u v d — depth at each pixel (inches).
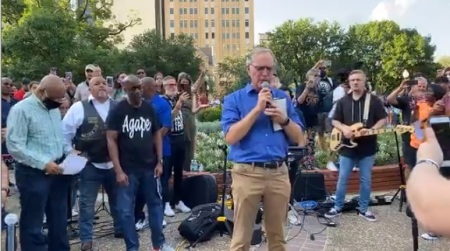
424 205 35.2
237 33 4798.2
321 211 221.9
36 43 881.5
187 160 253.9
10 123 147.3
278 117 126.3
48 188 151.9
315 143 304.3
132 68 1210.6
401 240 188.5
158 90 249.6
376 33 2016.5
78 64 914.1
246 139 129.4
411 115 207.0
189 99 245.8
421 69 1905.8
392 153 291.1
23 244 150.1
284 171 131.8
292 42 1770.4
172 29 4741.6
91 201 175.6
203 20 4785.9
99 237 195.6
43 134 150.9
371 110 211.5
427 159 42.1
